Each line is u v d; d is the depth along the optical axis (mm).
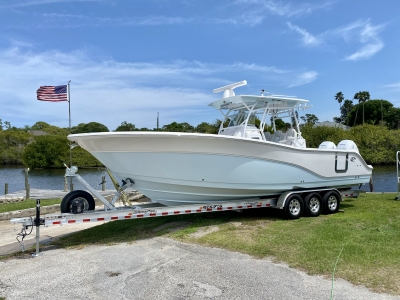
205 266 4793
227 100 8016
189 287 4082
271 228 6898
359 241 5652
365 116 74562
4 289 4145
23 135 62469
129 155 6340
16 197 14203
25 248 6125
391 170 34344
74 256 5516
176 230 6977
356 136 42250
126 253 5594
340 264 4637
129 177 6766
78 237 6859
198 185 6887
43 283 4320
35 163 50625
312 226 6918
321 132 41438
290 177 7809
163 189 6891
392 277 4160
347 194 9188
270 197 8172
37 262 5234
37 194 15672
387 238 5785
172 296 3844
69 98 16531
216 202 7273
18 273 4719
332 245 5469
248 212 8828
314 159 8148
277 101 8086
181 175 6652
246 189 7395
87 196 6543
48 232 7859
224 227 7113
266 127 9117
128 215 6312
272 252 5309
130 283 4266
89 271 4746
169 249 5723
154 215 6547
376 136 41719
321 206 8281
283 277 4305
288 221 7602
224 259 5082
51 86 16422
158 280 4336
